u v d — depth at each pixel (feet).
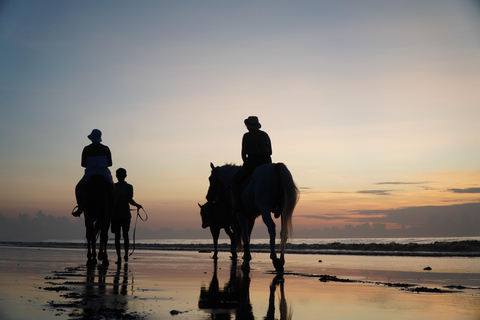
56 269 29.81
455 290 20.54
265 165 30.14
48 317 12.91
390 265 37.93
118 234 40.11
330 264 39.14
